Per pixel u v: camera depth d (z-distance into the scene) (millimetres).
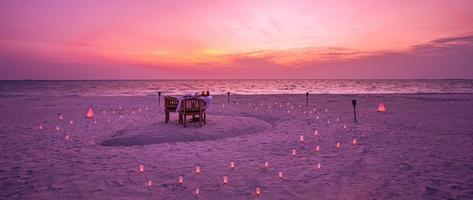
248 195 4895
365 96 31328
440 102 23469
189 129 10508
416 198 4719
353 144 8766
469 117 14648
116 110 18172
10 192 5055
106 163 6801
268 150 8070
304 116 15320
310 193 4965
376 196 4816
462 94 34125
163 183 5477
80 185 5371
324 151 7941
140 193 4988
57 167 6484
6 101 25547
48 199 4754
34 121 13547
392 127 11773
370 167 6395
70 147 8516
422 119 14039
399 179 5602
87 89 62750
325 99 27500
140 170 6176
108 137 10008
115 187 5270
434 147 8227
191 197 4820
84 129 11461
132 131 10289
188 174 6000
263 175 5926
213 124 11523
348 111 17625
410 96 30938
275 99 27641
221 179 5699
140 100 26688
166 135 9609
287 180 5621
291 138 9703
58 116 15289
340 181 5543
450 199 4664
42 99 28062
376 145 8578
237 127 11000
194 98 10914
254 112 17094
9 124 12664
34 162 6895
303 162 6867
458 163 6605
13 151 8008
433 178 5633
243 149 8172
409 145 8523
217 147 8406
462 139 9297
